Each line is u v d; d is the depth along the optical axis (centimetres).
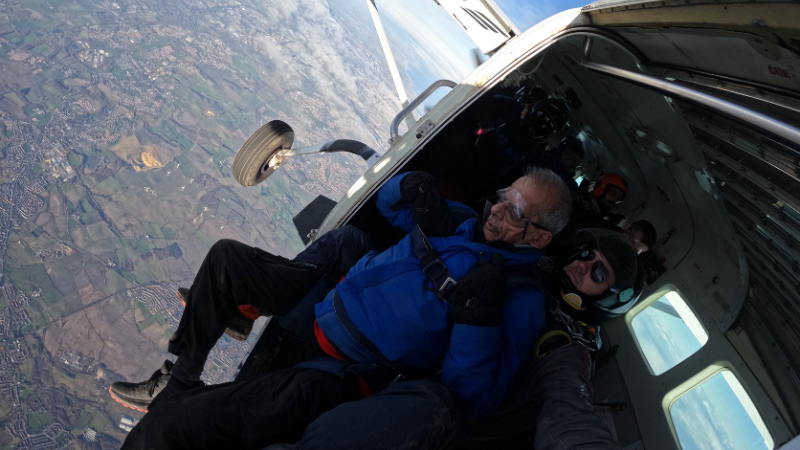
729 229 237
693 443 213
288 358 241
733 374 212
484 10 255
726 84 153
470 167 344
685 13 135
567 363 168
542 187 171
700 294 249
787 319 179
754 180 180
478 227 190
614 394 254
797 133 89
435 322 169
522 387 194
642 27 170
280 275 202
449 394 153
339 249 230
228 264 195
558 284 191
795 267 171
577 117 381
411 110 308
